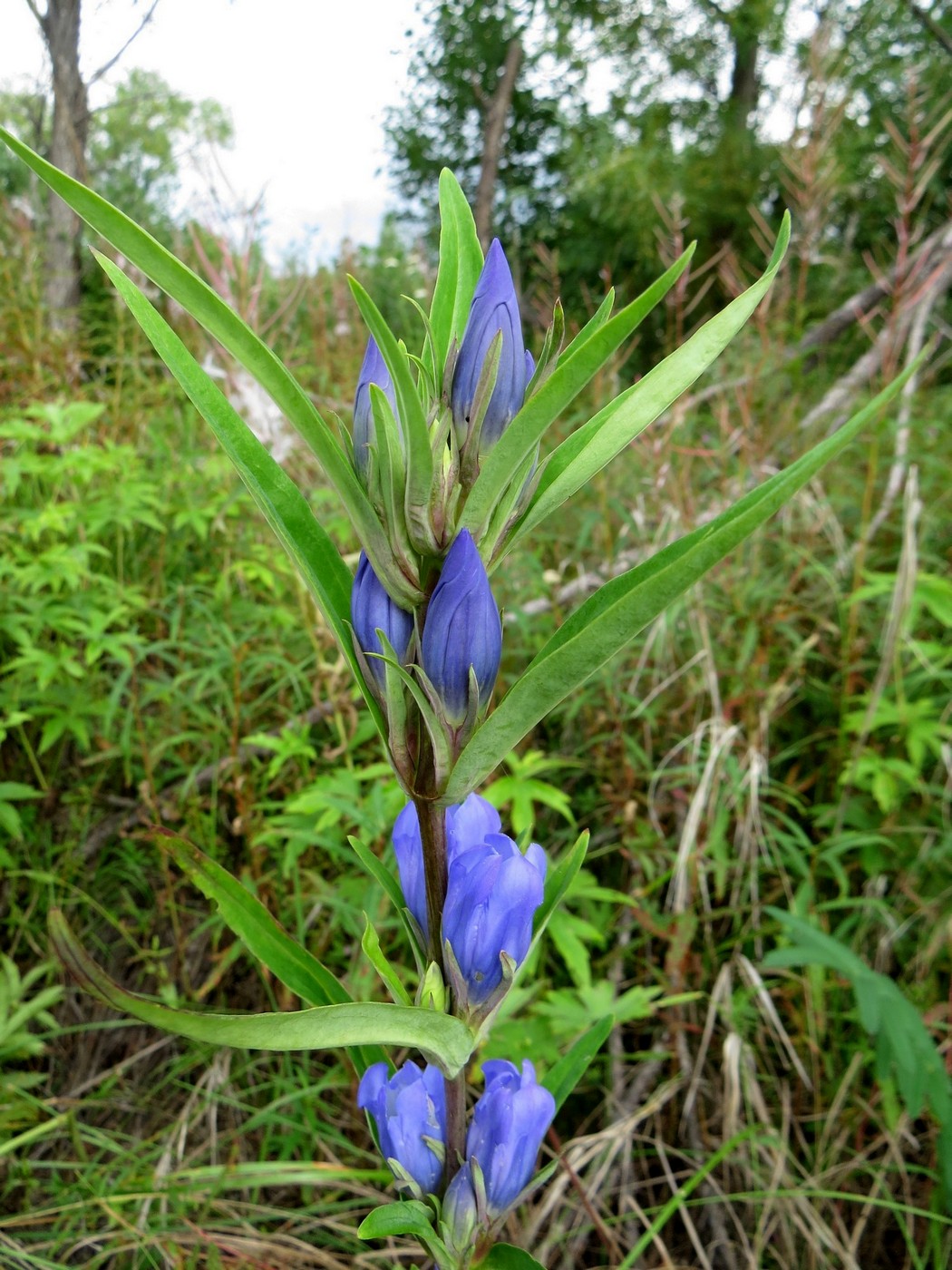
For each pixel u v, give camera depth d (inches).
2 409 32.7
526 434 7.0
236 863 22.3
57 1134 18.1
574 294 95.0
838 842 20.6
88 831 23.2
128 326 37.2
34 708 21.4
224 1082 17.9
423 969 8.7
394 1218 8.3
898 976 20.7
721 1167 17.6
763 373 32.9
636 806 21.7
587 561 30.9
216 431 8.1
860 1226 16.1
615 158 98.6
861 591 22.8
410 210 130.9
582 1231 16.2
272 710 25.6
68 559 22.5
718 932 21.6
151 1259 15.0
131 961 21.1
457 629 7.2
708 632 24.4
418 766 7.9
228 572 24.8
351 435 7.6
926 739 21.5
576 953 17.3
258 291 28.9
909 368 6.3
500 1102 8.7
